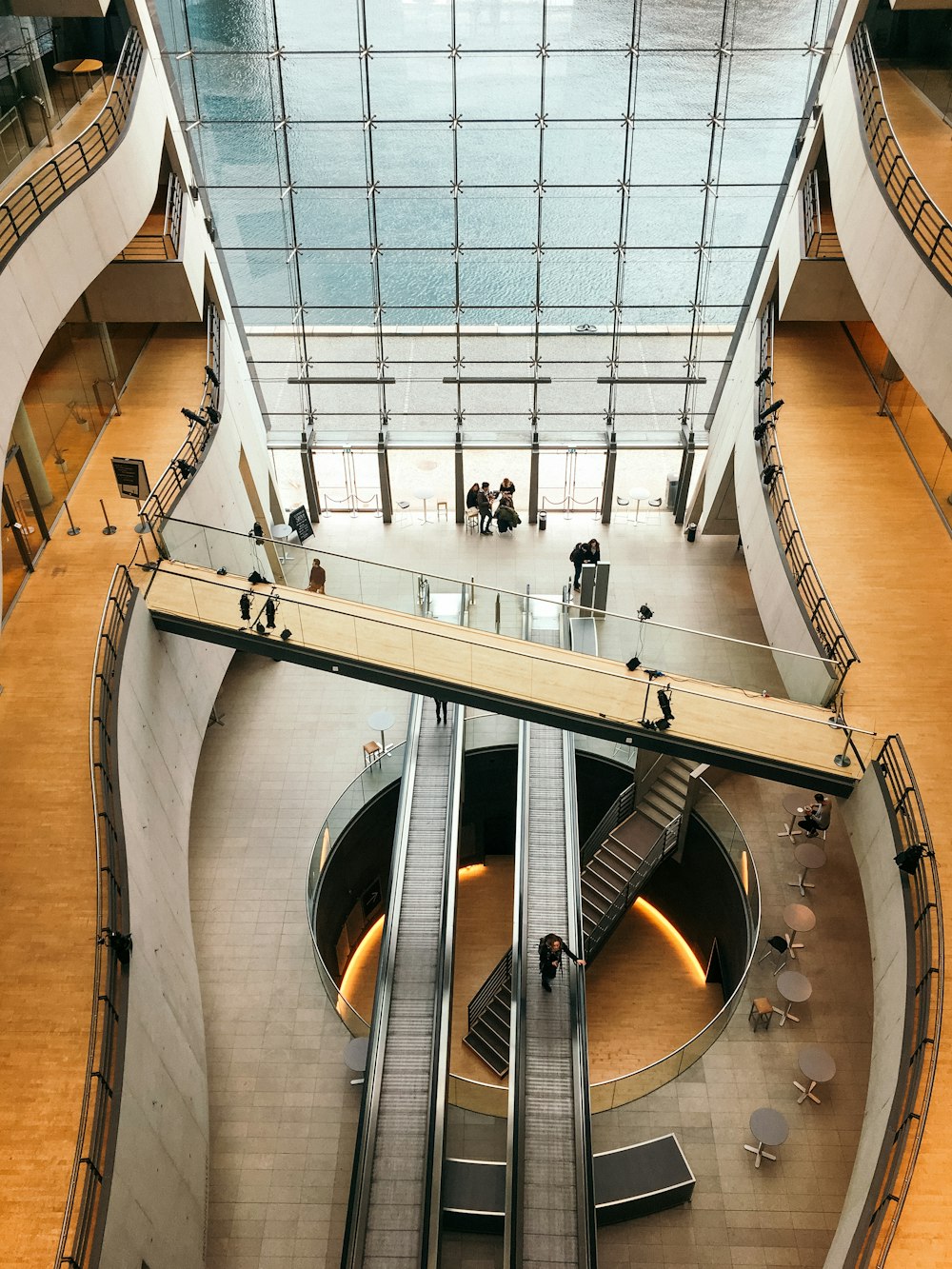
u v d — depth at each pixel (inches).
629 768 736.3
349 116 799.7
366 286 885.2
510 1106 502.6
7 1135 362.9
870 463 698.2
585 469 1023.0
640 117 792.3
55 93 691.4
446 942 577.6
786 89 771.4
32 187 550.9
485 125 801.6
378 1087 518.6
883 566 615.2
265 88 787.4
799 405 752.3
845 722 528.7
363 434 960.3
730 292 876.0
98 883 417.1
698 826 703.1
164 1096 441.4
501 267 871.7
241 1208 510.6
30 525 610.2
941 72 688.4
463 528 967.6
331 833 673.6
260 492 897.5
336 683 816.9
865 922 638.5
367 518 985.5
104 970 410.9
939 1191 362.0
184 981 512.1
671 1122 539.8
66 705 516.7
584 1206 465.1
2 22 603.5
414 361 924.6
